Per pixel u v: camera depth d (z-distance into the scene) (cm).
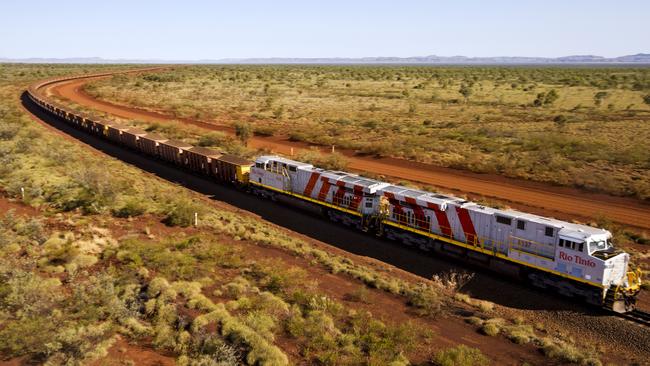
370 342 1792
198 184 4544
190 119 8350
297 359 1652
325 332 1828
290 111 9088
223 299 2080
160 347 1666
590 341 1981
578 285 2267
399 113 8725
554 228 2361
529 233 2469
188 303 1945
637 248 3053
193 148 5097
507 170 4753
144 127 7519
